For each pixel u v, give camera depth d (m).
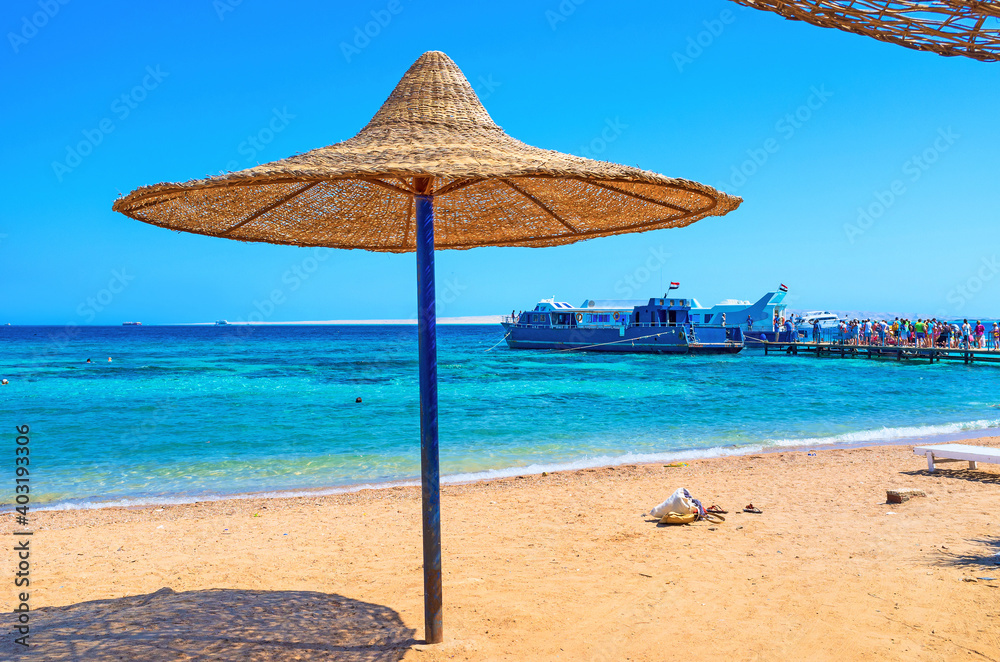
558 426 17.53
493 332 180.50
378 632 3.94
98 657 3.49
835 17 2.32
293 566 5.79
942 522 6.37
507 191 4.21
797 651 3.57
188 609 4.43
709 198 3.23
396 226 4.59
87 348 74.69
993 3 2.08
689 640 3.78
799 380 31.88
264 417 19.58
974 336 41.62
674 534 6.52
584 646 3.72
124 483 11.08
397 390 28.33
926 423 17.27
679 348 50.69
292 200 4.05
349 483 10.94
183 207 3.51
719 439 15.27
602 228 4.35
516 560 5.77
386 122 3.46
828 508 7.43
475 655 3.59
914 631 3.73
